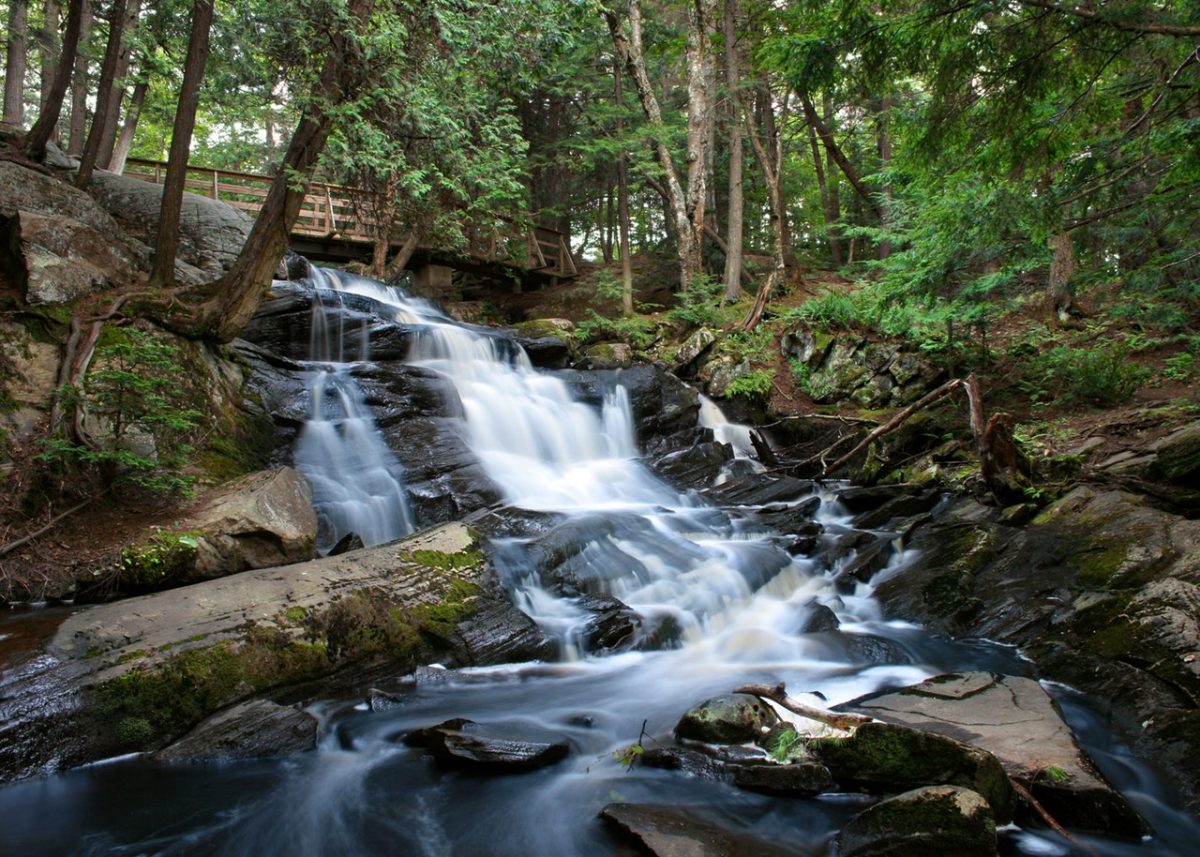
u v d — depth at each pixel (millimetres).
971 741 4145
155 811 3951
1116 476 8023
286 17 8383
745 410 13836
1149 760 4328
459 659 5797
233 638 5020
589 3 10875
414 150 9852
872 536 8414
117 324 7965
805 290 18922
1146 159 7434
